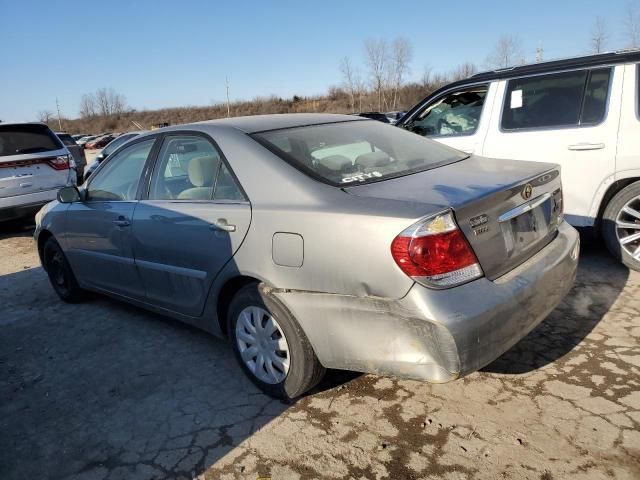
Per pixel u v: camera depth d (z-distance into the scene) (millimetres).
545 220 2943
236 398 3055
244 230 2883
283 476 2408
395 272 2318
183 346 3803
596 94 4441
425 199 2428
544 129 4656
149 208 3582
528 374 3016
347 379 3125
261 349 2984
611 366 3023
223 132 3244
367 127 3602
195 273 3256
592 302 3846
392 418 2736
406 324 2332
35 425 2973
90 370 3557
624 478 2223
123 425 2898
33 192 7855
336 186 2713
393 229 2322
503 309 2381
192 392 3166
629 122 4238
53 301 5027
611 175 4305
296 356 2773
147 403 3094
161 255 3486
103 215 4004
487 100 5062
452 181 2705
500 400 2803
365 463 2438
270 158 2951
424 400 2863
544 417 2637
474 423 2639
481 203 2443
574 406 2697
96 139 44406
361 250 2408
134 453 2662
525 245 2736
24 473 2586
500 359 3193
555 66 4684
